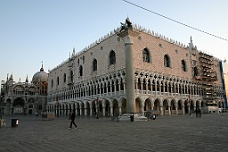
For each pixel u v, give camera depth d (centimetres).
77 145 1197
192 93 7406
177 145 1123
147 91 5531
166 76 6303
